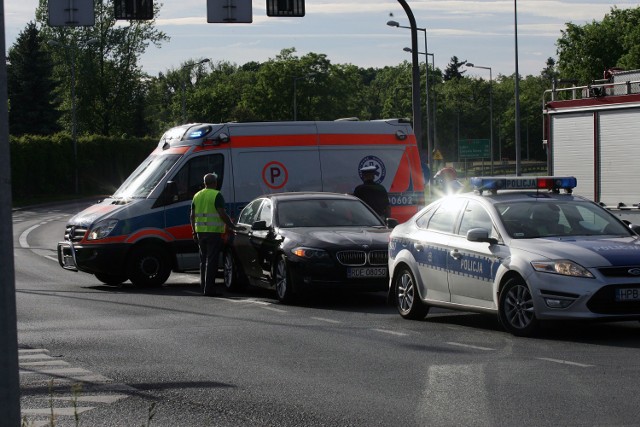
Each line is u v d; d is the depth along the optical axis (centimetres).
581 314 1192
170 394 938
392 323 1434
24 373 1063
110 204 2127
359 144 2256
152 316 1552
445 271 1397
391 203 2269
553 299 1213
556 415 817
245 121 2198
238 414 846
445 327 1381
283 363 1096
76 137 8281
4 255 540
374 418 820
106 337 1324
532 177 1427
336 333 1331
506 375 998
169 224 2094
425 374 1012
